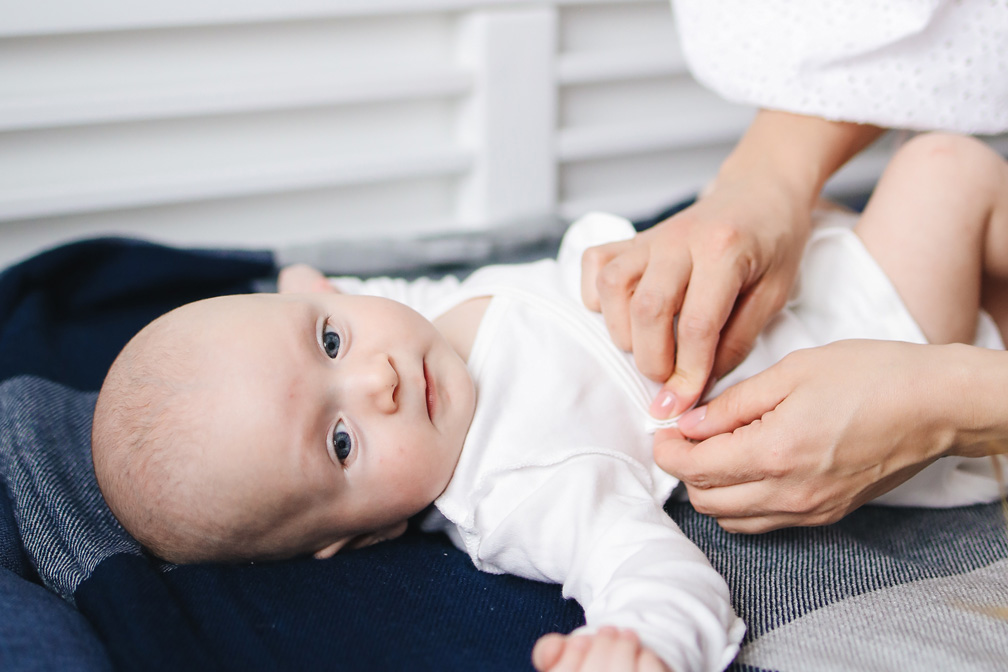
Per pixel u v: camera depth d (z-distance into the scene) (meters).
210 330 0.76
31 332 1.09
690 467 0.73
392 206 1.65
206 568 0.73
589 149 1.65
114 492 0.75
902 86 0.89
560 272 0.94
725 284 0.74
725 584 0.68
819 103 0.90
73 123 1.32
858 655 0.64
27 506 0.80
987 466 0.89
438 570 0.77
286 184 1.46
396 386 0.75
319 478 0.73
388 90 1.48
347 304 0.80
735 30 0.94
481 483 0.77
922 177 0.88
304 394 0.73
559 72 1.58
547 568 0.76
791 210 0.85
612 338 0.82
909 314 0.88
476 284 0.95
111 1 1.29
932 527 0.85
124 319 1.18
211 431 0.72
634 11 1.70
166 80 1.42
